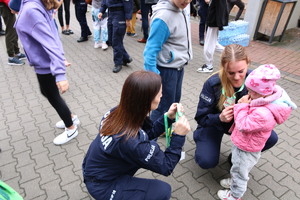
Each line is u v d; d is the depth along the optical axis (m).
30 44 2.32
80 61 5.39
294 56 5.52
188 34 2.51
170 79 2.57
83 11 6.20
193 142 2.97
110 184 1.63
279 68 4.89
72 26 8.00
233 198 2.13
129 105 1.42
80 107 3.70
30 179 2.50
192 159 2.71
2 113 3.58
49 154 2.81
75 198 2.29
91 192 1.65
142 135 1.51
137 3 6.42
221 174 2.51
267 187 2.36
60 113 2.80
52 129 3.23
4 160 2.74
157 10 2.30
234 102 2.09
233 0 6.60
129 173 1.74
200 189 2.35
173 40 2.41
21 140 3.04
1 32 7.01
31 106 3.74
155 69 2.38
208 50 4.55
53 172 2.57
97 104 3.77
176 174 2.52
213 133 2.38
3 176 2.54
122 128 1.46
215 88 2.11
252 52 5.77
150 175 2.51
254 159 1.94
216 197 2.27
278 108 1.68
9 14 4.72
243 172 1.96
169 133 1.87
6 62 5.35
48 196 2.31
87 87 4.29
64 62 2.42
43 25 2.23
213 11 4.22
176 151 1.59
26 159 2.75
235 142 1.92
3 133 3.17
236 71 1.85
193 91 4.09
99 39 6.13
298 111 3.54
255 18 6.24
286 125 3.25
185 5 2.22
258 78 1.61
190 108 3.62
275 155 2.75
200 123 2.28
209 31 4.45
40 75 2.50
